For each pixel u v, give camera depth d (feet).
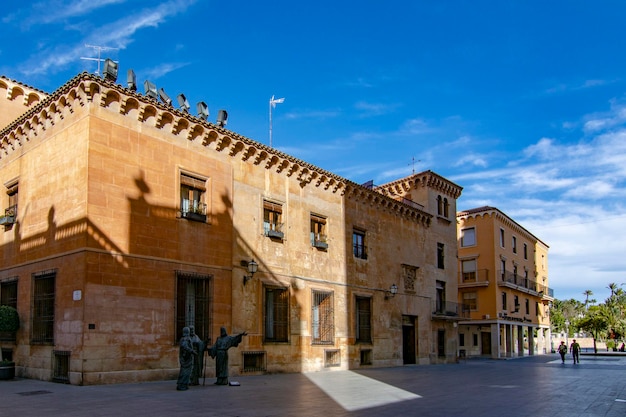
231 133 77.77
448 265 130.21
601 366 114.73
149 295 64.64
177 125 71.20
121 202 63.67
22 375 65.51
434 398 52.44
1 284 72.13
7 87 79.10
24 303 67.21
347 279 97.50
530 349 202.59
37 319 65.21
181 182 71.26
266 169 84.69
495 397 53.98
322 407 44.55
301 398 50.31
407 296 113.29
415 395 54.75
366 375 80.79
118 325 60.90
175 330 66.85
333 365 91.20
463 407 46.11
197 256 71.26
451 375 83.76
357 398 51.37
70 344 59.00
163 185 68.69
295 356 84.28
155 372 63.57
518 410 44.60
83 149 62.13
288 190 88.12
